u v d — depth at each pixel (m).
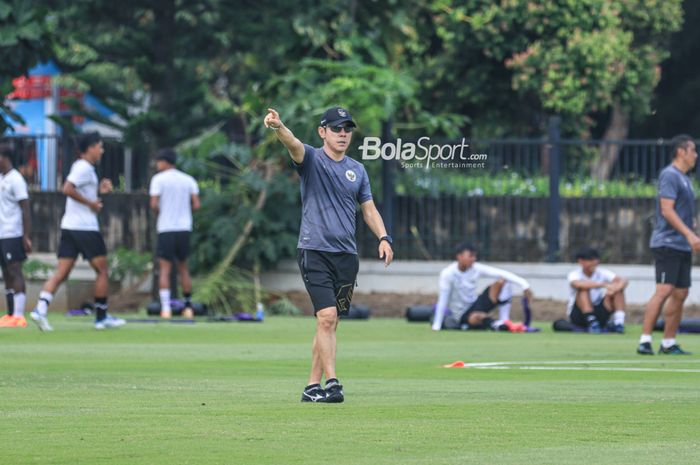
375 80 82.94
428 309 76.19
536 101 109.56
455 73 107.62
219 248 84.12
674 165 52.84
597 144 82.25
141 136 86.94
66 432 26.25
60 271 62.59
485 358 49.91
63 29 92.69
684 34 120.69
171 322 71.88
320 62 84.50
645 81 108.44
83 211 62.69
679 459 23.22
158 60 91.81
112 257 84.81
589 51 102.06
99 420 28.14
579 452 23.97
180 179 74.62
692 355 52.62
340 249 32.38
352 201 32.62
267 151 85.62
